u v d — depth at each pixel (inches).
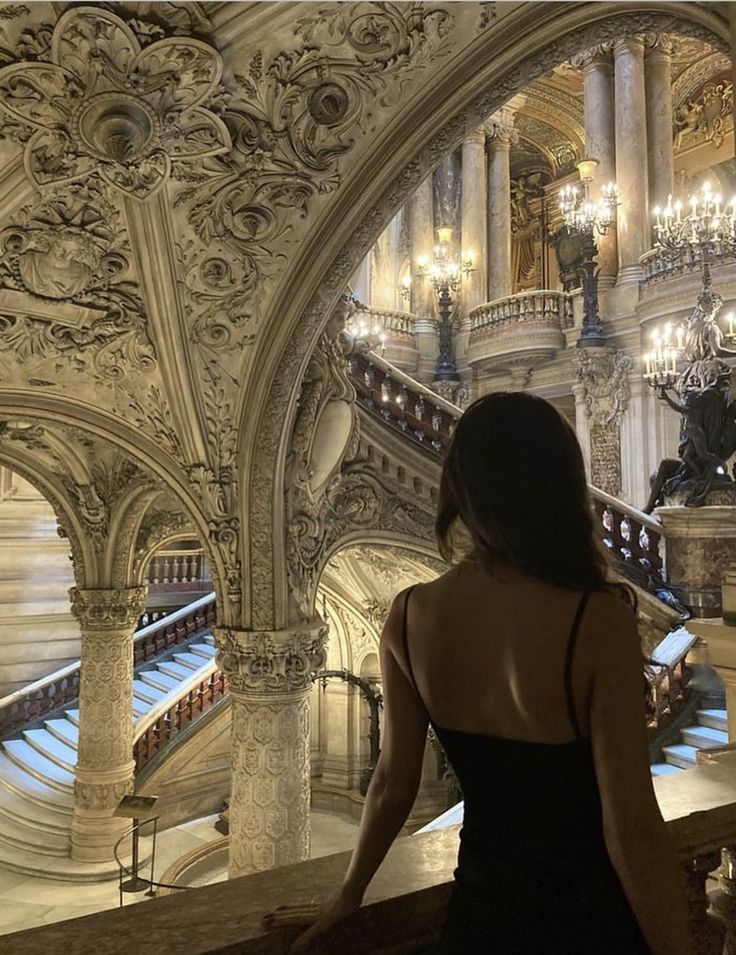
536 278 912.9
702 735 262.8
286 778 226.1
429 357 692.7
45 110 145.9
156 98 145.9
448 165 732.7
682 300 476.7
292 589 233.8
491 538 42.9
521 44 146.1
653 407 510.6
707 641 116.0
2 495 507.8
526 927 41.1
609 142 598.2
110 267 192.4
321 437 232.8
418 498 291.1
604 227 540.4
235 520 233.0
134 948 52.2
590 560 42.3
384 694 48.1
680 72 681.0
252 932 53.8
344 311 226.8
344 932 55.9
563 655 39.4
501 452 43.4
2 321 196.7
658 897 36.5
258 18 135.0
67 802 387.2
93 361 217.5
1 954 51.7
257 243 189.5
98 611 363.9
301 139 164.6
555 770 40.3
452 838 70.1
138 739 405.1
